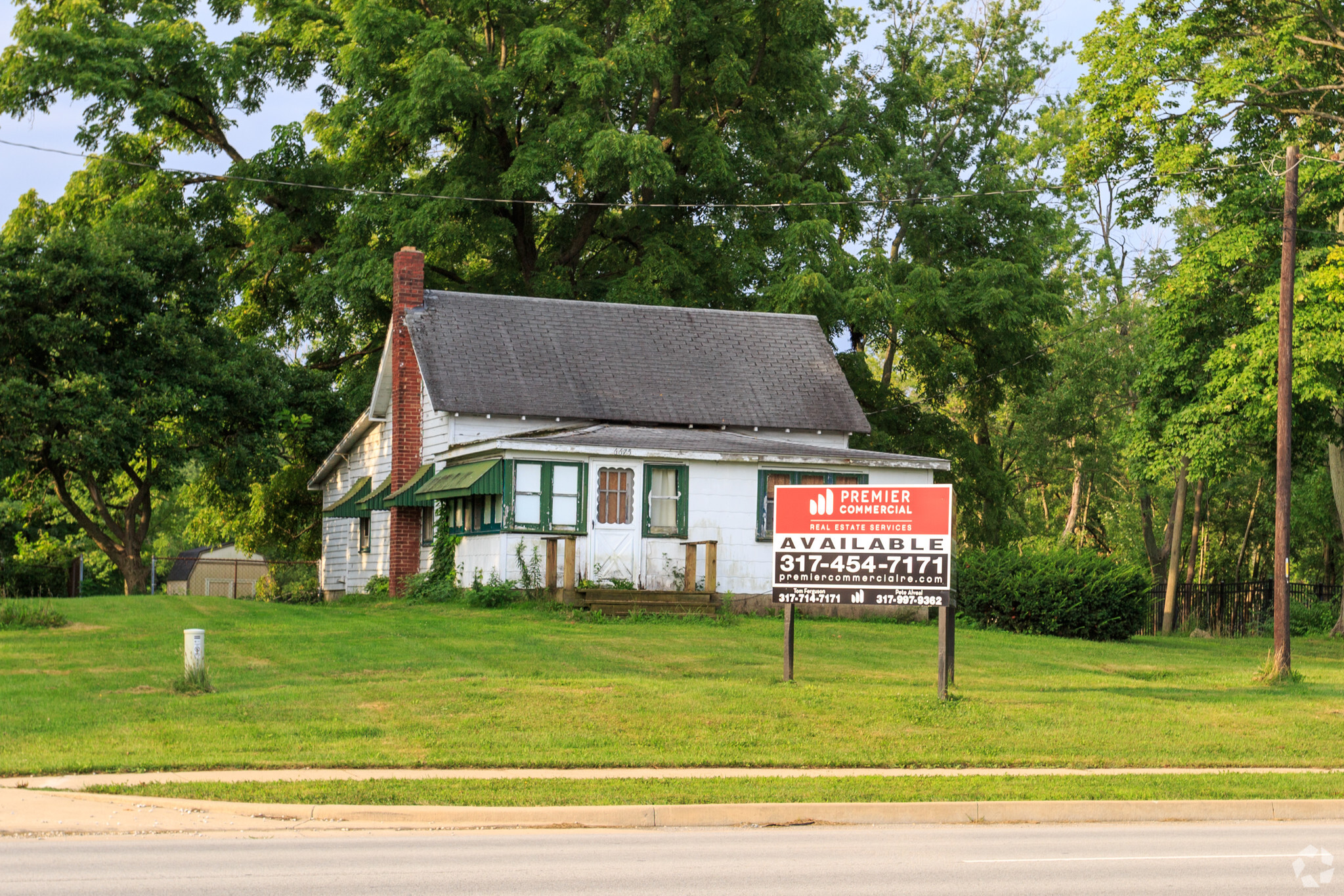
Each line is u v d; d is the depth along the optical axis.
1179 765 15.47
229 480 41.78
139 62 42.25
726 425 34.88
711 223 46.38
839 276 43.56
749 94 44.97
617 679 18.56
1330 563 54.56
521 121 44.59
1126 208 34.94
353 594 38.06
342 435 44.62
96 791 12.41
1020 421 57.47
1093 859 10.45
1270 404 30.03
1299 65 31.14
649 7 42.38
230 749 14.18
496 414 32.81
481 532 29.36
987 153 58.97
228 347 40.62
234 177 44.25
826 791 13.04
